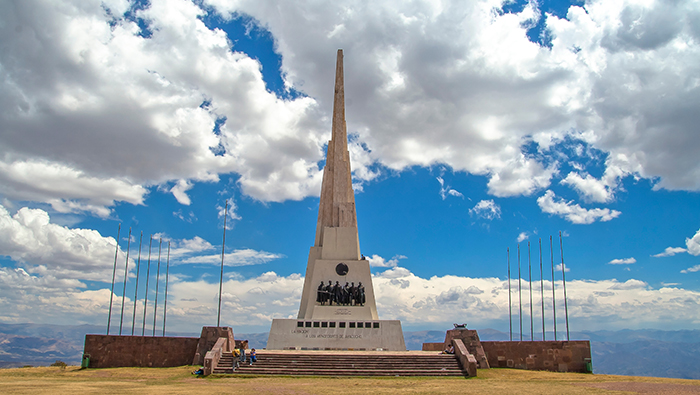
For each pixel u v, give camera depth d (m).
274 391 28.52
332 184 68.00
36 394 25.44
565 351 41.72
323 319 57.12
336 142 68.94
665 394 28.02
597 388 30.59
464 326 45.41
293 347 53.38
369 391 28.94
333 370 38.16
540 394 27.94
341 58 73.31
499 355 44.56
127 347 42.56
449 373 38.38
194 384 31.91
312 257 66.06
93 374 37.38
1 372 38.56
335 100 71.50
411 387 31.06
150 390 28.14
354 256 62.28
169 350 42.94
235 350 38.41
